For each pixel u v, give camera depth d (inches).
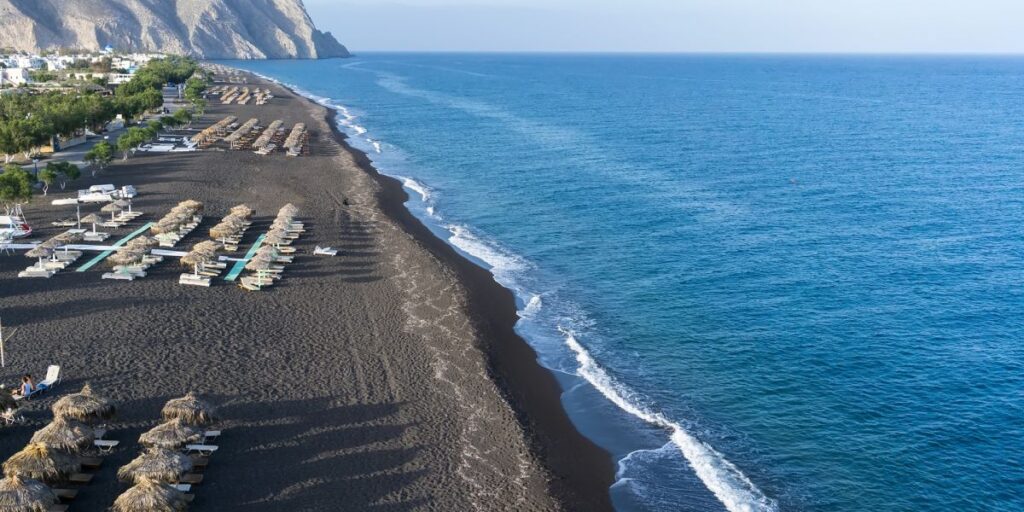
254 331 1563.7
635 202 2960.1
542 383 1454.2
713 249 2340.1
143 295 1717.5
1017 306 1893.5
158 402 1259.2
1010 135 5108.3
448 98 7755.9
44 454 998.4
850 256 2287.2
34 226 2219.5
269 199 2699.3
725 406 1392.7
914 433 1310.3
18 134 2962.6
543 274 2086.6
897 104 7554.1
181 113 4301.2
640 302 1892.2
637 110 6717.5
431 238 2383.1
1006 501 1133.1
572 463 1192.8
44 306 1627.7
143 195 2659.9
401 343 1547.7
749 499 1122.7
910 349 1640.0
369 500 1046.4
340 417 1252.5
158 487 947.3
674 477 1173.7
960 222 2704.2
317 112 5639.8
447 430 1235.9
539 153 4133.9
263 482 1068.5
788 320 1791.3
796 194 3147.1
